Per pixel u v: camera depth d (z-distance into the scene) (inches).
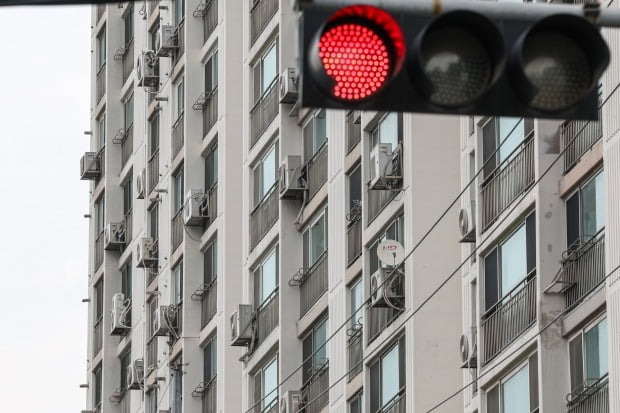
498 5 679.7
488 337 2059.5
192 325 3016.7
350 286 2464.3
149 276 3302.2
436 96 674.2
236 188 2898.6
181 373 3004.4
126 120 3649.1
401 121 2342.5
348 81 674.2
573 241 1878.7
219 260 2920.8
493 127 2081.7
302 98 671.8
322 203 2576.3
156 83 3282.5
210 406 2952.8
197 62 3078.2
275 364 2687.0
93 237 3811.5
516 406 1975.9
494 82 673.6
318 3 671.1
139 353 3398.1
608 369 1764.3
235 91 2928.2
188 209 2997.0
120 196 3654.0
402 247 2284.7
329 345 2524.6
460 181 2299.5
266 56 2790.4
